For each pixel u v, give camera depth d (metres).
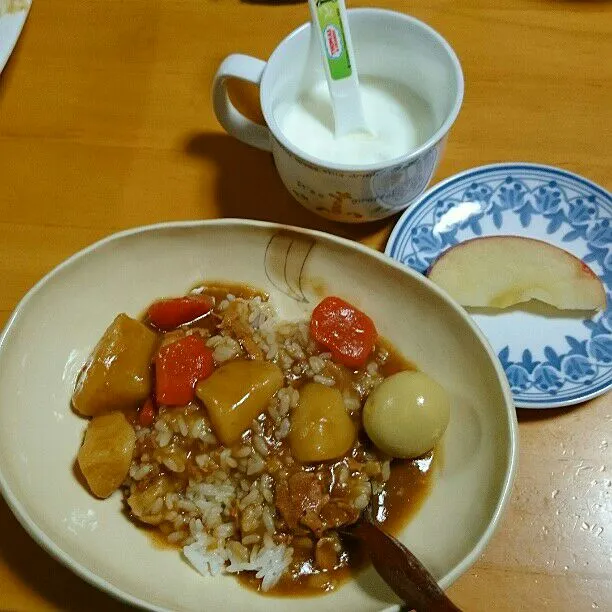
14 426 0.27
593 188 0.33
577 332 0.31
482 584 0.26
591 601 0.26
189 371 0.27
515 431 0.25
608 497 0.27
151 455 0.27
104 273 0.30
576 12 0.39
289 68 0.31
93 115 0.37
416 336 0.29
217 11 0.40
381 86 0.34
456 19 0.39
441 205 0.34
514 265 0.32
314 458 0.26
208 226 0.30
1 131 0.37
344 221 0.33
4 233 0.34
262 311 0.30
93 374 0.27
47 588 0.27
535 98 0.36
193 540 0.27
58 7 0.41
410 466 0.27
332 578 0.26
